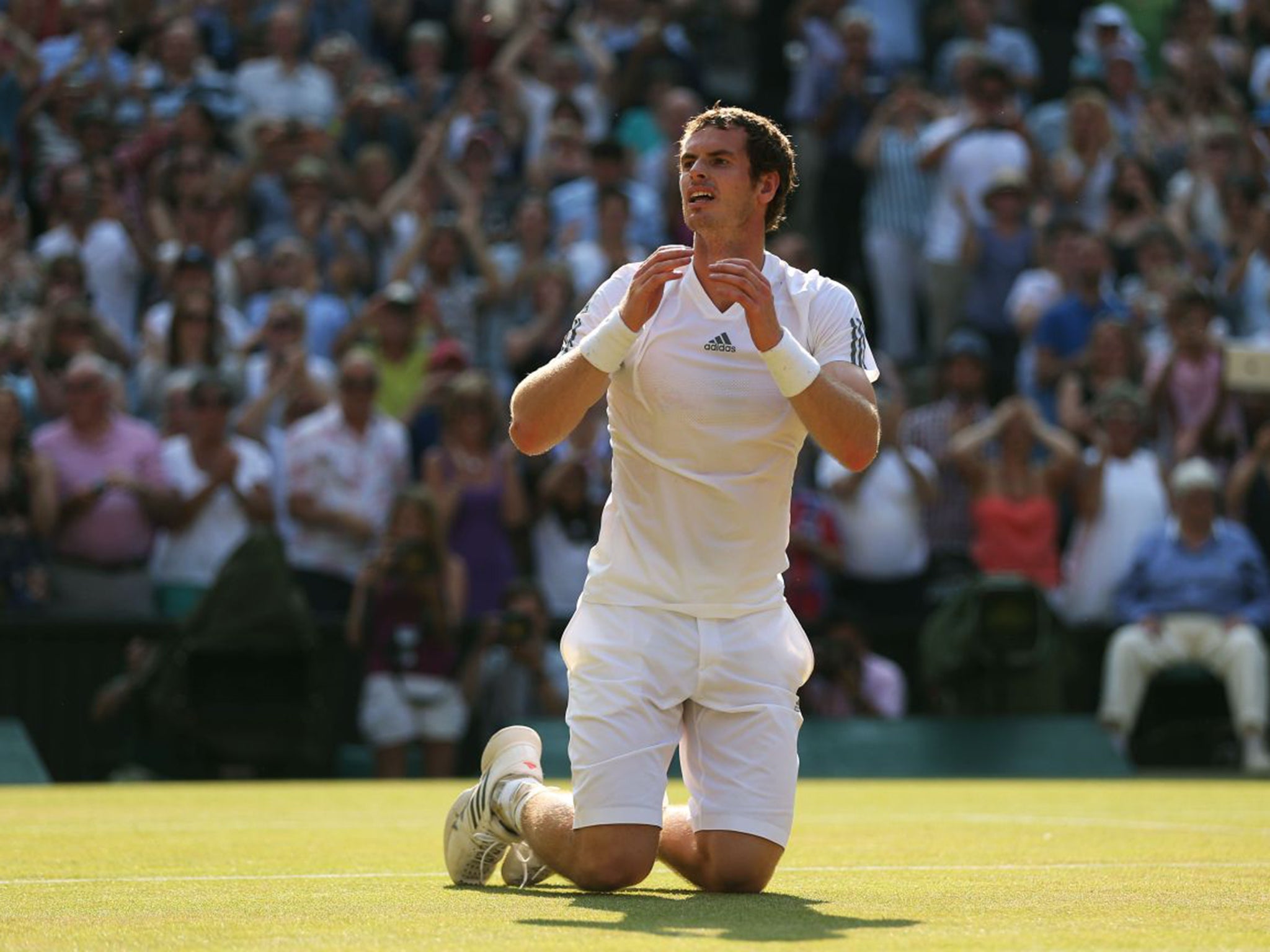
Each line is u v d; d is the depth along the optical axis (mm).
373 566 21047
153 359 24219
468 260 27922
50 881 8797
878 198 29734
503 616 21047
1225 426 25484
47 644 20828
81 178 26094
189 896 8016
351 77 30984
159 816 13836
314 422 22562
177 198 26922
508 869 8484
